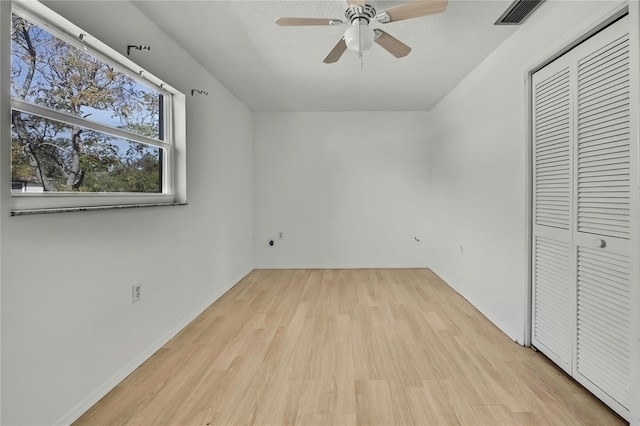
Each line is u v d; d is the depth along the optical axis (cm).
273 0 197
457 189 352
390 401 165
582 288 175
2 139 121
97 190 179
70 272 152
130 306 195
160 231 227
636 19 137
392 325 262
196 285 284
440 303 316
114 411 159
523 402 164
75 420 152
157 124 238
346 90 369
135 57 199
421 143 462
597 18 156
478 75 296
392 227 466
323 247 471
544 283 208
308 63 292
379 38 201
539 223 212
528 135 220
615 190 153
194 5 202
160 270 227
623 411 149
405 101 414
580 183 175
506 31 233
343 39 199
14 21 133
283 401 166
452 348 222
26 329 131
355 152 464
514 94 234
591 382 168
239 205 406
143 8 204
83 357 159
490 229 273
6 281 123
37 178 144
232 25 226
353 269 462
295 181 468
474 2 198
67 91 159
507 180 245
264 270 458
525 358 208
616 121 151
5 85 122
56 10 146
